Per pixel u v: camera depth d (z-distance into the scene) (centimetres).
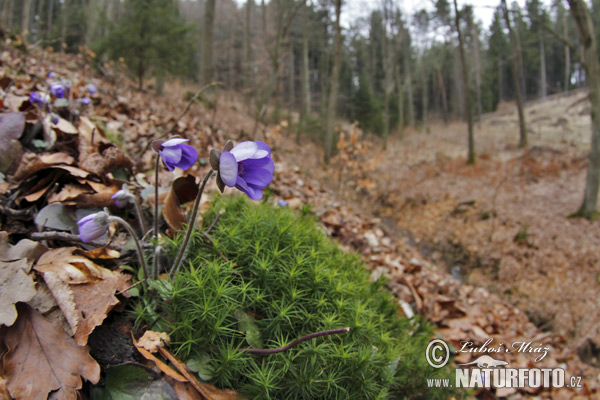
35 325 138
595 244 964
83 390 141
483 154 1991
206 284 173
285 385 165
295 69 4869
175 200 207
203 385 150
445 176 1666
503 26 4500
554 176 1605
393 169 1719
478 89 3800
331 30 3578
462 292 608
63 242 188
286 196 497
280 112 2277
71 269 154
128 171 255
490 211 1216
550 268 852
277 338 171
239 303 180
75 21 2298
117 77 1121
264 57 2647
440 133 3136
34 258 158
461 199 1338
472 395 291
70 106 308
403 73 4097
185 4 5575
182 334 159
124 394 141
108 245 190
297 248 220
